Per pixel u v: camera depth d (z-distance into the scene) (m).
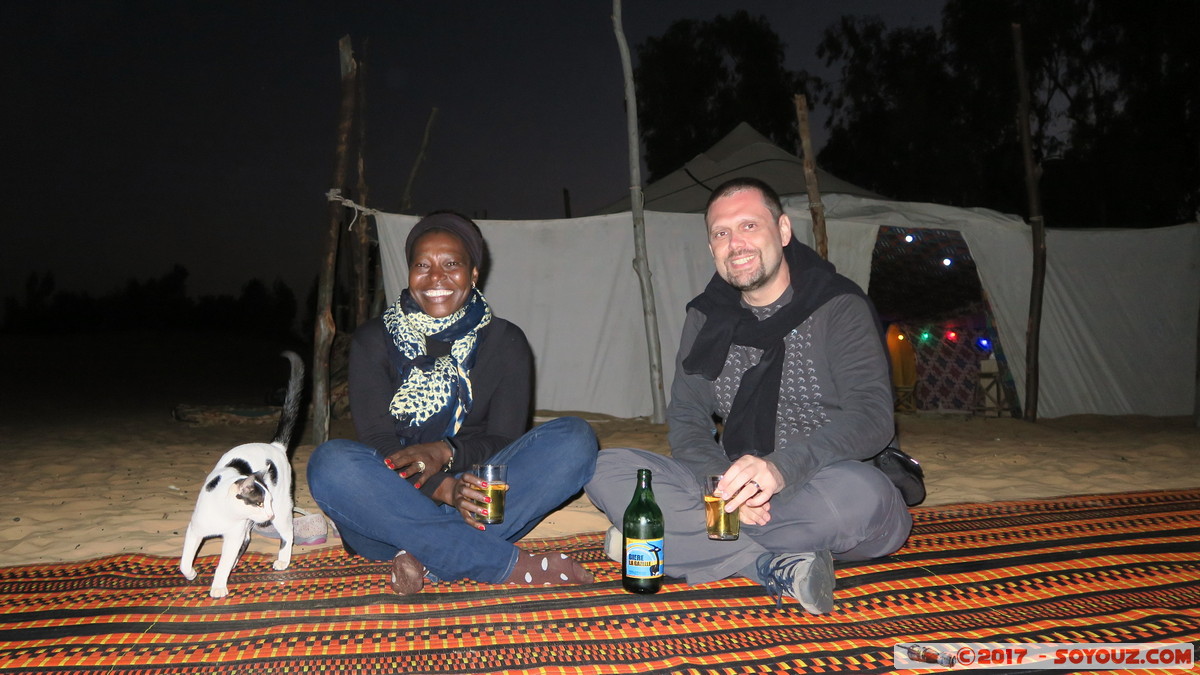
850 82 26.56
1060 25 21.97
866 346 2.66
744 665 2.10
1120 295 9.34
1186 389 9.37
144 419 9.55
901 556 3.11
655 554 2.65
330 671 2.09
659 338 8.17
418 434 2.96
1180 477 5.00
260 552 3.33
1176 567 2.95
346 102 6.56
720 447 2.92
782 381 2.75
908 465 2.81
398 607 2.58
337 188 6.51
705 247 8.65
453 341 3.01
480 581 2.79
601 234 8.48
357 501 2.67
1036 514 3.88
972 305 9.59
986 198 24.42
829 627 2.37
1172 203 21.70
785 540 2.63
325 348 6.50
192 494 4.71
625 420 8.35
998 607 2.53
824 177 10.49
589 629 2.37
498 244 8.42
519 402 3.08
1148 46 20.91
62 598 2.70
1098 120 22.33
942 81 25.22
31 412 10.56
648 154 29.62
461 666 2.12
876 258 9.67
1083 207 22.73
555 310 8.48
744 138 11.15
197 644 2.28
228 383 16.95
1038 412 9.04
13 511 4.27
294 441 6.50
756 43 28.73
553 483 2.86
